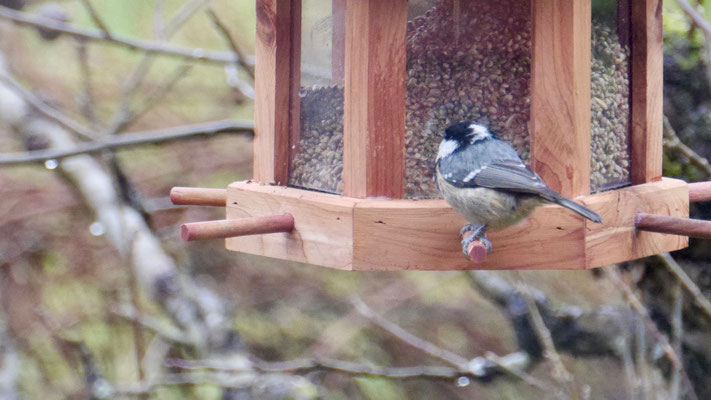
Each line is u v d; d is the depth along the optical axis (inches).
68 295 527.5
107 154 470.6
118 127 459.5
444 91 293.1
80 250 531.8
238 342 490.6
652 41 315.6
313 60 305.0
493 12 291.9
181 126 529.3
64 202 528.4
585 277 488.1
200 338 486.6
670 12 403.2
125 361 509.4
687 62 382.0
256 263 557.9
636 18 315.3
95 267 531.8
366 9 275.4
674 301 396.2
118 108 527.2
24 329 522.3
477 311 562.3
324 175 303.6
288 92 314.2
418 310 563.2
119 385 474.0
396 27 278.7
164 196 533.0
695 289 359.6
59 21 451.2
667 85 384.2
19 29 535.5
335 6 296.0
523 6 289.7
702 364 394.3
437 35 291.6
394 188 284.4
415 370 430.3
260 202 306.7
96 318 519.5
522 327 441.1
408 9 287.7
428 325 555.2
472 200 267.7
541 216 274.4
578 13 277.9
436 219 275.3
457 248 276.7
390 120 281.6
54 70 540.1
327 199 283.4
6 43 536.4
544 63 281.3
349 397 530.3
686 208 319.6
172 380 458.6
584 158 284.7
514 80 292.7
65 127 467.5
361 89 279.4
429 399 525.0
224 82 530.6
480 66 293.1
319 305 559.2
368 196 281.9
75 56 533.3
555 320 435.5
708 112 379.6
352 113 282.5
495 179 265.3
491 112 294.4
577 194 283.0
